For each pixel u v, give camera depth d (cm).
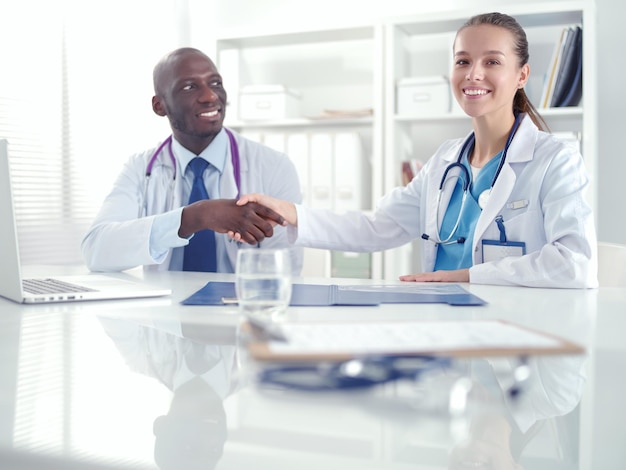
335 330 57
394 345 51
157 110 224
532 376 62
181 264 205
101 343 80
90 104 353
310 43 356
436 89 307
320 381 58
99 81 358
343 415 52
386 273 310
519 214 169
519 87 192
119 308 111
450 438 47
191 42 396
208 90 208
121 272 179
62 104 340
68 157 343
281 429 49
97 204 357
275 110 336
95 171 356
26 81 324
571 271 138
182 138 215
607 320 95
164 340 82
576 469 42
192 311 106
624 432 49
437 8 344
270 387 59
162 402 55
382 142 318
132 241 173
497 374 62
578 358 70
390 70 313
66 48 342
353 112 321
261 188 218
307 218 182
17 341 82
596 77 301
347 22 320
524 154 170
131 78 375
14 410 54
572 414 52
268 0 378
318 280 154
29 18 325
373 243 191
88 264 185
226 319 98
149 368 67
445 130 339
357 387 56
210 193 214
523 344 51
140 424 50
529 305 111
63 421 51
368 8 357
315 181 322
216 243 204
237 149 219
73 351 76
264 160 221
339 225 186
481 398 55
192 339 82
